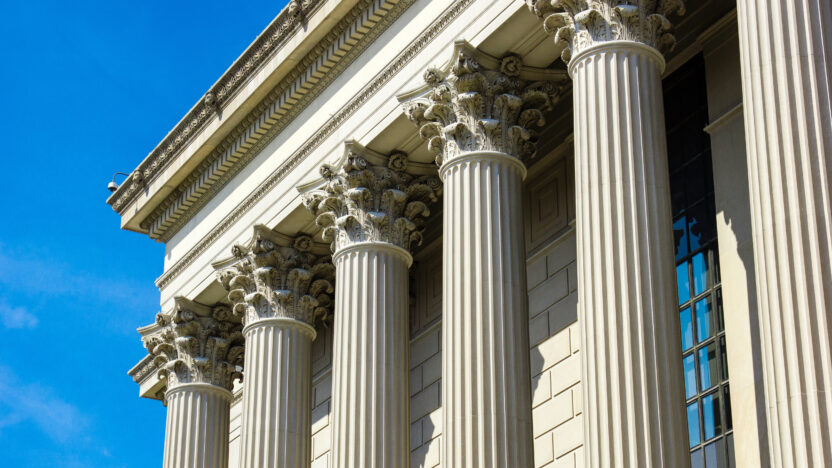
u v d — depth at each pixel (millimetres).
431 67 33062
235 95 42531
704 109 33062
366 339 34438
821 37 24000
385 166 36469
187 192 46469
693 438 31125
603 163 26969
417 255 42062
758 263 23156
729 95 31312
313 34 38719
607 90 27594
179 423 43656
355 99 37500
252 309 40250
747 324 29016
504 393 29172
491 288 30188
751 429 28234
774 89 23844
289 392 38875
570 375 34812
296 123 40906
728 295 29734
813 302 22062
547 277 36531
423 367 40875
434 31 34719
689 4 32719
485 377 29266
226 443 44156
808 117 23375
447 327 30297
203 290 44219
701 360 31469
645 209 26453
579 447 33812
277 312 39781
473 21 33125
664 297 25766
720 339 31031
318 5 38344
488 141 31844
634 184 26641
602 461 24656
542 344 36094
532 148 32656
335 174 36844
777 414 21875
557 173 36844
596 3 28500
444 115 32875
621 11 28047
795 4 24281
